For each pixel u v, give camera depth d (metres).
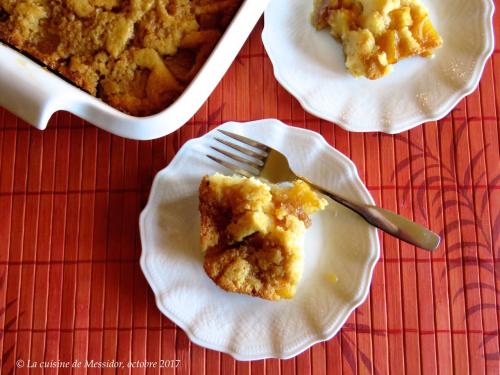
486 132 0.45
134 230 0.45
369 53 0.44
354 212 0.44
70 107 0.38
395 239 0.44
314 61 0.46
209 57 0.38
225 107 0.46
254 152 0.44
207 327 0.43
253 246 0.42
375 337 0.43
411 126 0.44
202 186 0.42
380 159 0.45
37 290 0.44
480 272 0.44
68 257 0.45
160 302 0.43
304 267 0.44
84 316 0.44
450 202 0.45
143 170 0.46
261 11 0.41
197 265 0.44
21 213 0.45
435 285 0.44
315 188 0.44
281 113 0.46
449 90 0.45
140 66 0.40
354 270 0.43
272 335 0.43
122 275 0.45
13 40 0.40
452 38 0.46
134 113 0.40
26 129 0.46
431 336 0.43
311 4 0.46
